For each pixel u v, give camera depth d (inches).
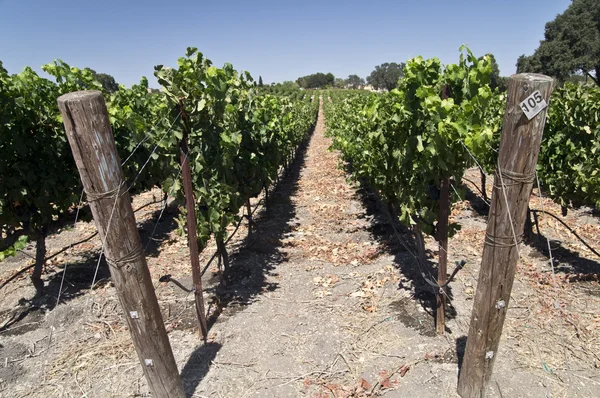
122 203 94.7
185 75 136.6
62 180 189.9
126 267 98.2
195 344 153.9
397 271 205.0
